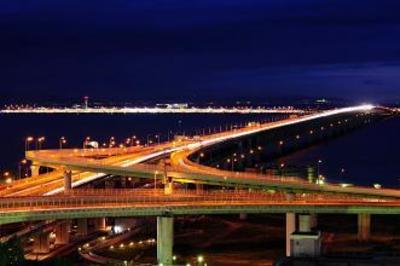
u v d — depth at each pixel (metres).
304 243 166.00
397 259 149.00
